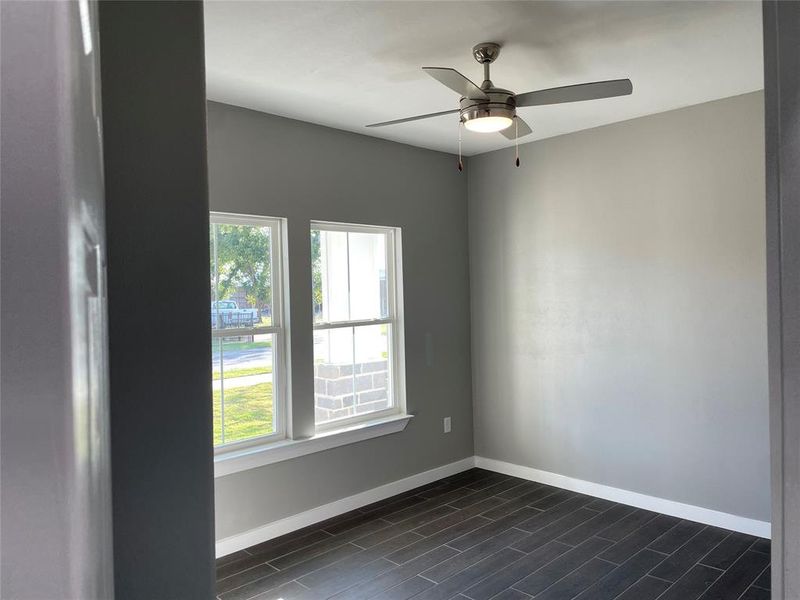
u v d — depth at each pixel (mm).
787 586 620
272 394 3744
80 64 387
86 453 385
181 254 758
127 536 710
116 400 706
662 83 3307
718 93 3498
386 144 4363
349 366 4207
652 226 3932
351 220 4117
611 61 2967
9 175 370
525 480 4656
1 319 370
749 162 3508
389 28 2523
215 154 3408
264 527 3578
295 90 3252
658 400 3930
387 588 2977
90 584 384
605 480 4207
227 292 3533
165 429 740
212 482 779
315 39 2611
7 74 369
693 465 3777
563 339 4418
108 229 703
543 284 4527
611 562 3203
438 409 4734
